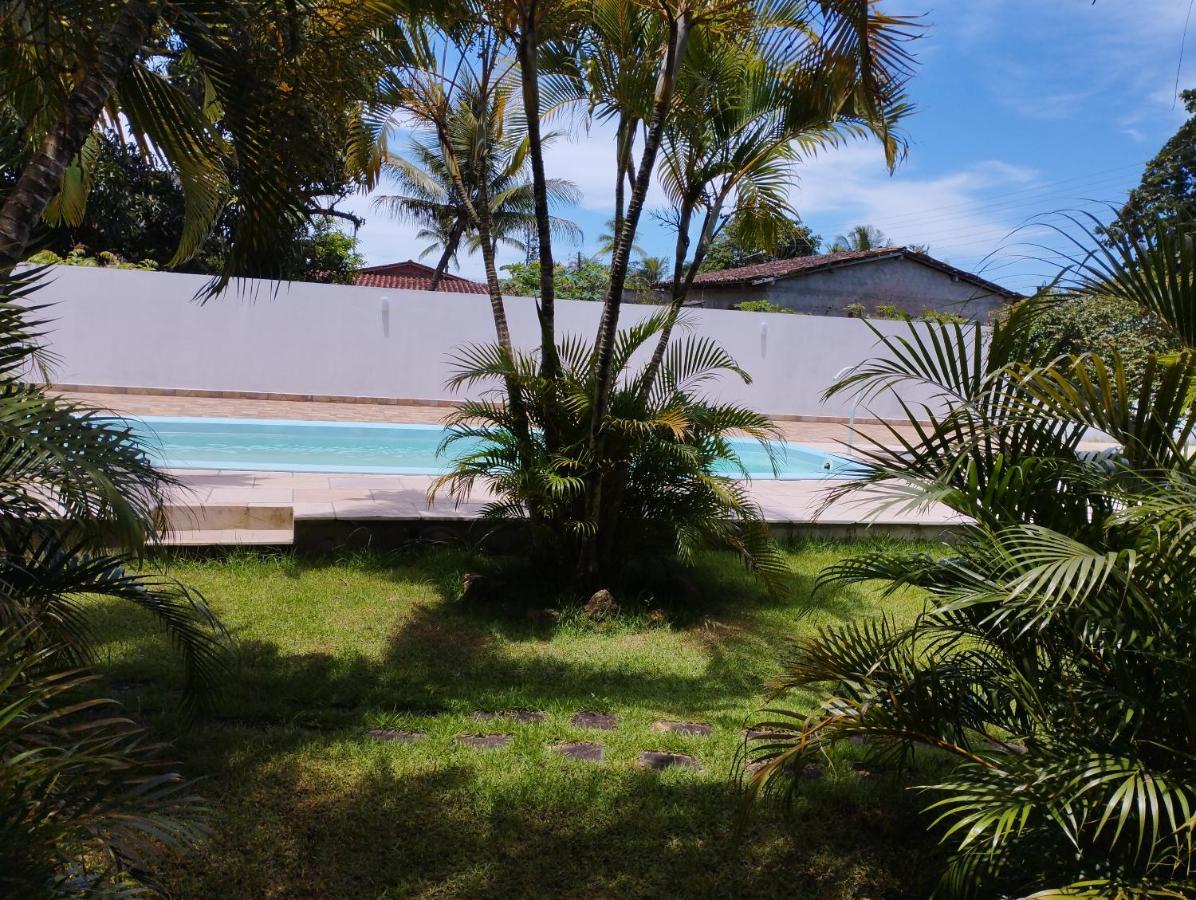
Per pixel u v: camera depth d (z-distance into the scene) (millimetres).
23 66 3764
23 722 2182
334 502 7500
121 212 20531
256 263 4230
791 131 5875
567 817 3418
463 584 6086
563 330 16781
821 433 16234
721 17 5199
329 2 4328
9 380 2736
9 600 2566
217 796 3363
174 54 4242
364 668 4773
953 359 2994
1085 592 2432
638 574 6500
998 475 2719
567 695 4629
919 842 3379
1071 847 2559
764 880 3125
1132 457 2729
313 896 2877
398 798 3459
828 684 4867
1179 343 2793
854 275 26891
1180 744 2527
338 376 16312
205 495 7535
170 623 3559
